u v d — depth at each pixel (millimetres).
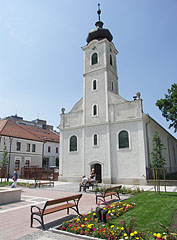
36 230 6312
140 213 8062
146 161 20047
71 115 26359
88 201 11141
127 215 7789
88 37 28453
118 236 5234
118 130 21969
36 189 16844
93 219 6953
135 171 19875
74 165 24188
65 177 24406
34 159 35688
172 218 7266
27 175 28641
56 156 46406
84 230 5855
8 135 31000
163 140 30875
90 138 23641
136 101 21516
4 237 5727
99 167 22641
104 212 6793
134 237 5125
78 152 24250
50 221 7301
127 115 21750
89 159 23094
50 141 45031
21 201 11172
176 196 12031
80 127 24875
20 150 33219
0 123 36062
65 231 5953
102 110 23719
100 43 26672
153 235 5242
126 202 10383
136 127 20859
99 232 5504
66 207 7539
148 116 21609
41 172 27219
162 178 20766
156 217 7410
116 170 21016
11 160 31281
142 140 20172
